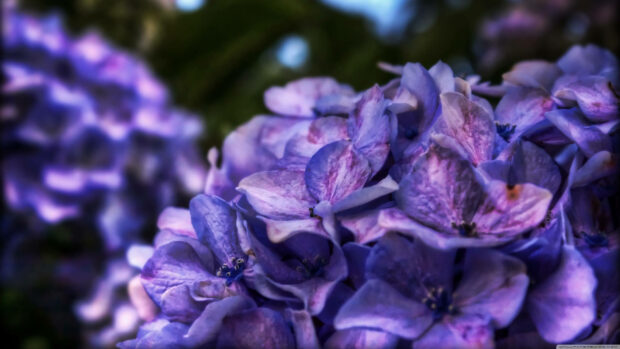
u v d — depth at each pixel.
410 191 0.23
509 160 0.24
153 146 0.53
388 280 0.23
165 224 0.27
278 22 0.74
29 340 0.50
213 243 0.25
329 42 0.80
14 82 0.49
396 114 0.26
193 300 0.25
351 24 0.81
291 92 0.30
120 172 0.50
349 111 0.27
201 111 0.72
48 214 0.48
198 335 0.24
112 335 0.48
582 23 0.71
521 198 0.23
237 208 0.25
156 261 0.25
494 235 0.23
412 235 0.23
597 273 0.23
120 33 0.65
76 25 0.64
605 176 0.24
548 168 0.24
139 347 0.24
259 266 0.24
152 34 0.66
